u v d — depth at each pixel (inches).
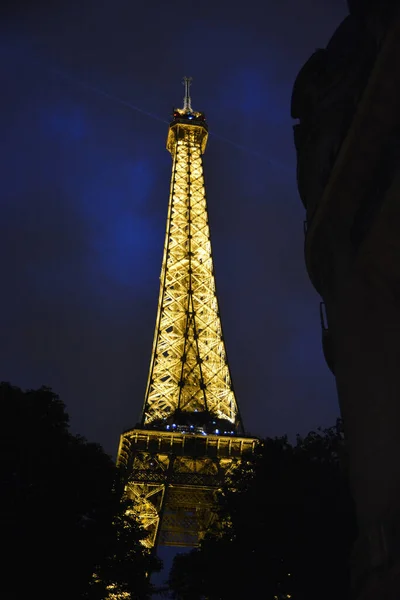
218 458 4884.4
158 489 4611.2
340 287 1400.1
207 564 2101.4
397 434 1160.8
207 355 6176.2
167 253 7130.9
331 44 1606.8
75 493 1923.0
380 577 1120.8
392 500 1139.3
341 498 1915.6
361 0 1393.9
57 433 2011.6
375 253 1229.1
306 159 1627.7
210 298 6692.9
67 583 1749.5
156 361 6063.0
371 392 1254.9
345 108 1476.4
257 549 2000.5
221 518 2265.0
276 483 2069.4
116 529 1994.3
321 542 1894.7
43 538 1750.7
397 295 1229.1
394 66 1139.9
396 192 1112.8
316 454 2151.8
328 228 1471.5
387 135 1229.1
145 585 2016.5
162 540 4972.9
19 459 1849.2
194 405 5693.9
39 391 2073.1
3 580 1654.8
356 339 1322.6
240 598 1977.1
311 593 1872.5
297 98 1679.4
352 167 1311.5
